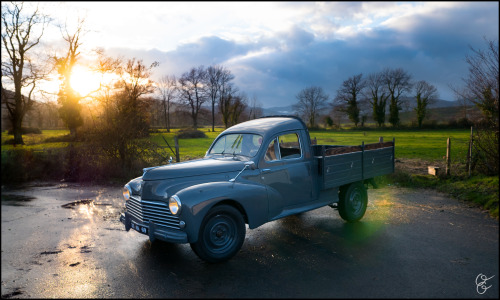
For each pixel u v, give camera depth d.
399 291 3.59
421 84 65.62
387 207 7.54
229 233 4.62
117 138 12.85
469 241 5.18
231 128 6.05
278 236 5.64
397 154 19.09
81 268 4.43
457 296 3.46
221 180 4.84
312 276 4.03
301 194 5.59
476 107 9.63
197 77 79.69
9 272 4.32
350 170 6.17
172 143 31.02
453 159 13.56
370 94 71.50
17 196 9.53
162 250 5.11
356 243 5.19
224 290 3.72
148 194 4.60
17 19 31.11
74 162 12.59
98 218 7.06
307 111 81.56
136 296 3.63
